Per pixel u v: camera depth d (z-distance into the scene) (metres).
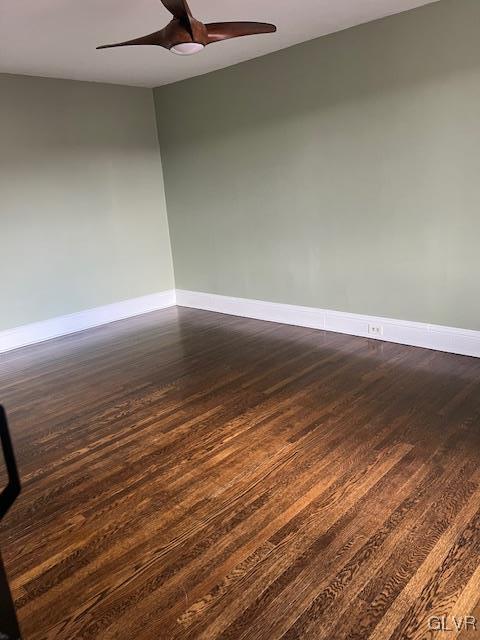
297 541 1.93
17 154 4.55
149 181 5.63
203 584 1.76
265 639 1.54
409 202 3.75
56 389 3.68
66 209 4.96
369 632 1.54
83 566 1.88
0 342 4.65
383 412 2.93
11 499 1.09
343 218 4.20
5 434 1.07
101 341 4.80
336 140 4.07
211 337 4.68
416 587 1.68
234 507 2.17
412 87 3.53
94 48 3.76
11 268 4.65
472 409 2.88
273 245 4.84
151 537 2.02
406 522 1.99
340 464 2.43
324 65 3.96
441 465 2.36
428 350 3.89
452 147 3.43
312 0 3.10
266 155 4.62
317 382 3.44
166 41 2.54
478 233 3.45
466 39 3.21
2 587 1.10
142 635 1.58
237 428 2.87
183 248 5.81
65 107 4.82
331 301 4.51
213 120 4.98
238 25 2.62
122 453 2.69
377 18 3.55
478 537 1.88
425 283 3.82
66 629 1.61
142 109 5.44
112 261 5.42
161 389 3.52
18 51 3.71
